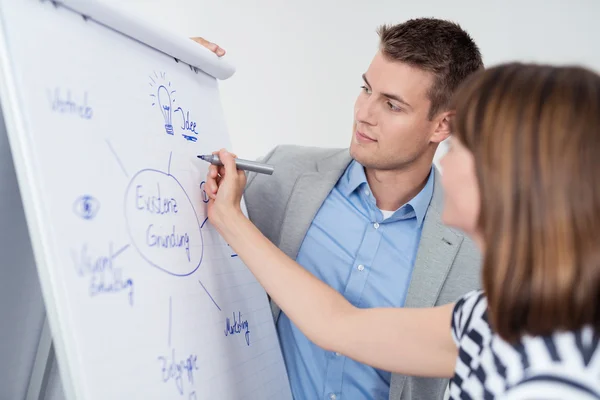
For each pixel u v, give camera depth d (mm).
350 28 1861
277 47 1899
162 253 693
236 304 863
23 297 715
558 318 439
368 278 1087
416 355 700
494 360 488
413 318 708
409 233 1106
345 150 1212
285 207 1135
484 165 478
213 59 918
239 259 911
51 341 769
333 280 1101
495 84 489
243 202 1037
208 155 817
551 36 1709
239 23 1889
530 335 459
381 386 1058
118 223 622
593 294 431
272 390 913
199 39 955
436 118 1022
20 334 728
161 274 681
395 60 992
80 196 571
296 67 1900
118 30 701
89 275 563
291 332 1091
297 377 1064
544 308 441
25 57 538
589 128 430
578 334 443
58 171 549
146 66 752
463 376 542
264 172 841
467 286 1042
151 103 740
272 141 1943
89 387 534
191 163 809
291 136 1934
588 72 463
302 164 1181
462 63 1017
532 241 446
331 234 1118
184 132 812
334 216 1130
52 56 575
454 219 566
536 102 453
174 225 731
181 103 824
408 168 1073
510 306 460
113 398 562
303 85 1906
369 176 1123
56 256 528
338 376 1047
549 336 451
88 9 631
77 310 539
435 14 1790
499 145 465
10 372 731
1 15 522
